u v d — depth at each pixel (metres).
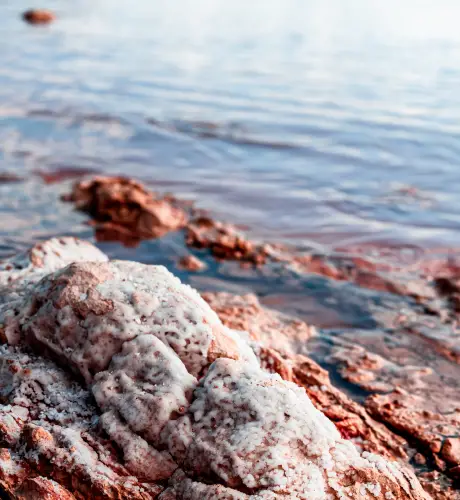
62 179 3.00
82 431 1.65
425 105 4.74
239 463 1.56
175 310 1.72
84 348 1.71
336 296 2.37
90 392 1.70
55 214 2.71
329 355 2.11
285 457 1.57
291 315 2.27
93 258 2.04
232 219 2.80
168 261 2.49
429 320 2.28
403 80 5.66
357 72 5.91
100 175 3.07
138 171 3.15
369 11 10.79
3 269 1.97
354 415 1.87
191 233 2.61
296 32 8.27
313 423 1.62
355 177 3.24
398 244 2.69
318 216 2.87
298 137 3.77
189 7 10.20
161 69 5.55
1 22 7.79
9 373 1.72
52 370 1.73
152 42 6.95
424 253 2.64
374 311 2.31
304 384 1.92
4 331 1.76
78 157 3.23
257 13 9.93
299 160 3.38
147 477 1.62
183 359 1.70
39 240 2.55
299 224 2.80
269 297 2.34
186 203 2.87
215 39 7.38
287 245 2.64
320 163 3.37
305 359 1.97
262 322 2.17
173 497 1.58
